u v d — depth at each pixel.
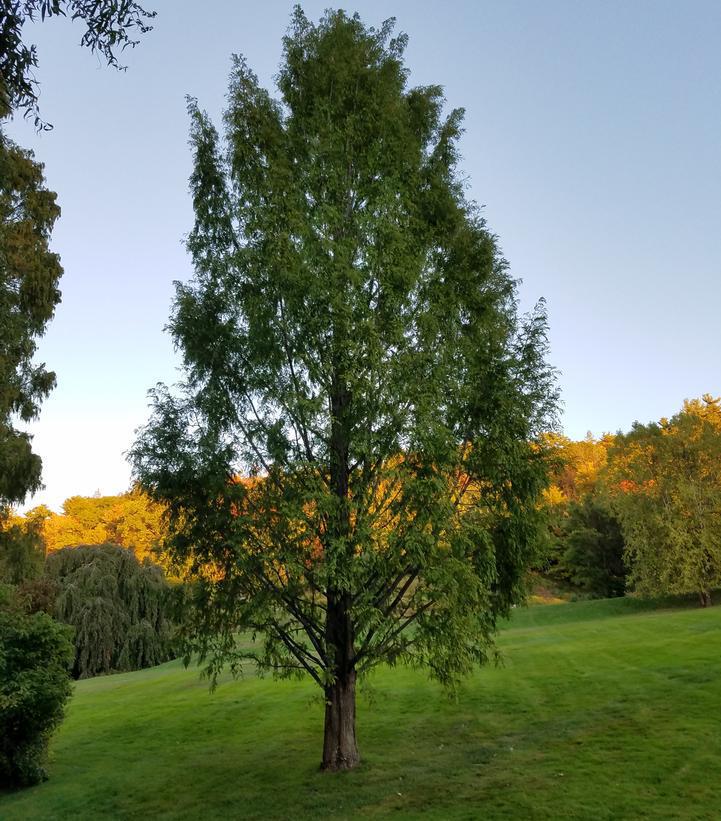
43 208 18.38
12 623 11.98
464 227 10.68
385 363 8.77
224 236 10.41
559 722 11.12
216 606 9.34
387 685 15.74
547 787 7.93
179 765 11.62
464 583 8.51
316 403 8.85
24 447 16.53
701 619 21.92
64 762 12.79
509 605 10.05
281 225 9.54
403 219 10.00
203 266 10.14
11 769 11.45
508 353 10.03
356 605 8.58
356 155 10.75
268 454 9.43
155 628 29.59
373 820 7.61
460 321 10.22
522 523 9.52
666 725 9.88
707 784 7.36
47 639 11.88
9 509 17.95
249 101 10.55
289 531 8.80
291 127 10.95
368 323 8.64
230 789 9.79
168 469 9.24
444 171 11.12
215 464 9.09
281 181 9.84
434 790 8.41
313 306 8.95
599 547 38.00
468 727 11.65
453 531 8.76
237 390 9.83
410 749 10.59
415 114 11.59
